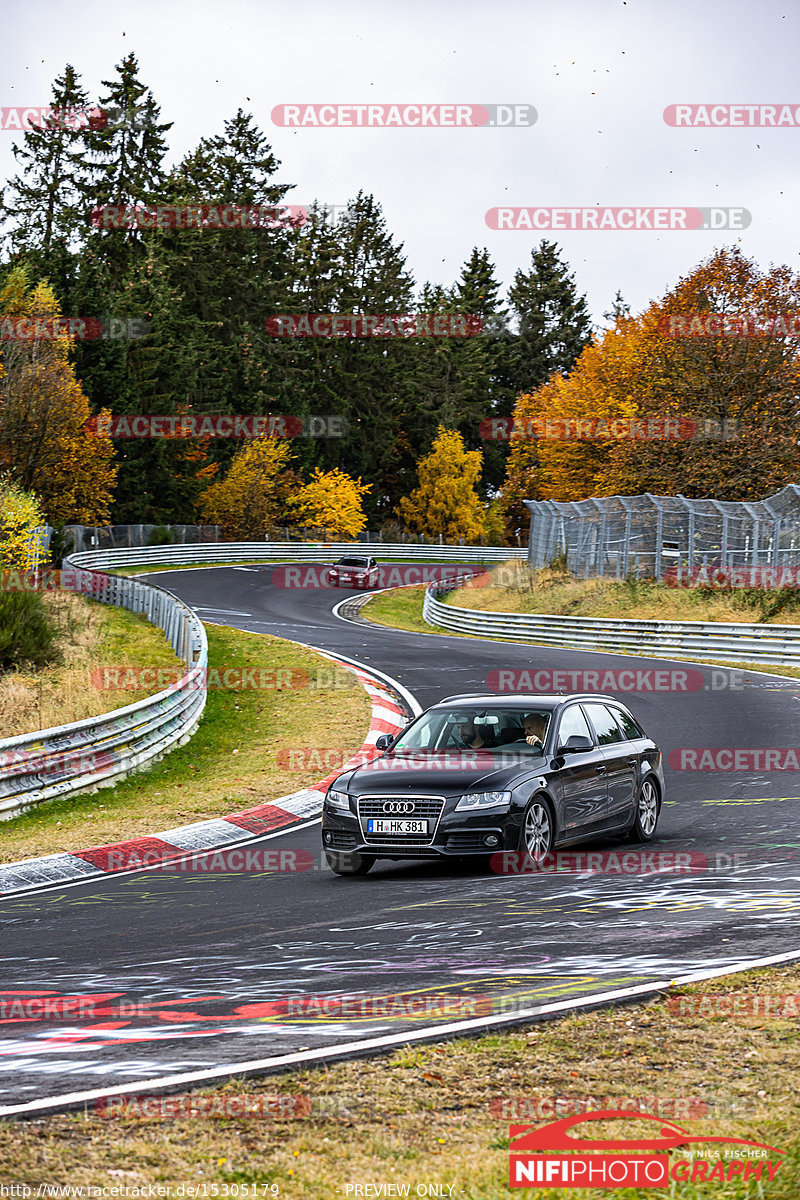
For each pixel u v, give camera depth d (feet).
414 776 33.42
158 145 277.03
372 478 337.93
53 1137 13.06
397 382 348.18
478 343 370.32
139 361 246.06
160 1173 12.03
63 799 51.01
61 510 195.52
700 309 161.99
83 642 90.53
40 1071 15.92
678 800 45.50
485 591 167.43
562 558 153.89
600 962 21.13
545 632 122.42
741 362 157.17
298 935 25.61
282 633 124.16
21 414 172.14
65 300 223.10
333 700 76.69
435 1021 17.48
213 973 22.20
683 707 71.51
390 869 35.35
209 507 253.44
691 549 125.08
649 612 117.80
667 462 158.51
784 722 63.41
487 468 374.02
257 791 50.98
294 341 313.94
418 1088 14.47
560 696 37.93
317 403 323.78
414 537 308.81
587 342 393.70
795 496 109.81
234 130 323.98
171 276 281.13
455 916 26.58
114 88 273.33
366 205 378.32
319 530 270.67
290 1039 16.94
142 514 237.04
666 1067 15.05
